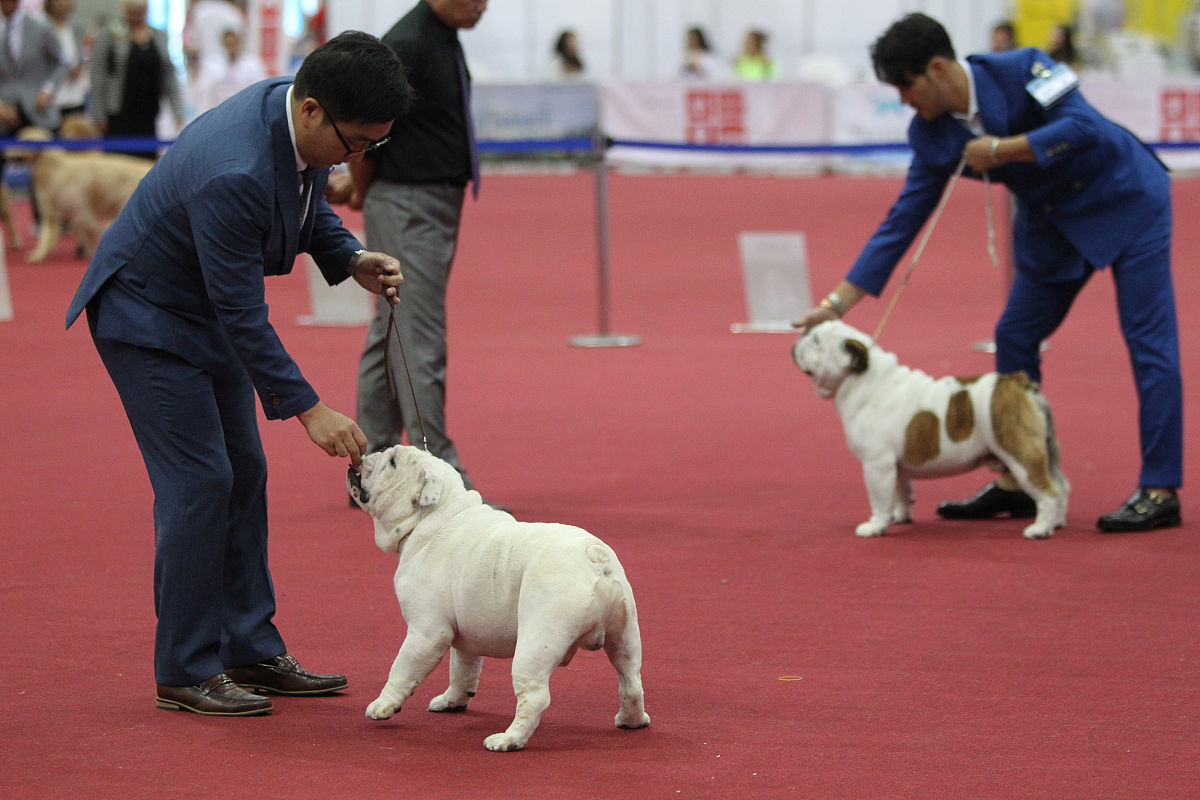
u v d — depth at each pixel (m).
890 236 7.74
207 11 32.22
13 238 20.70
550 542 4.35
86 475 8.52
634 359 12.78
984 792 4.07
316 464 8.90
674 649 5.50
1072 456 8.98
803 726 4.64
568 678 5.20
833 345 7.24
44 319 14.71
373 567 6.65
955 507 7.70
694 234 22.41
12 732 4.58
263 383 4.57
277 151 4.50
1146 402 7.32
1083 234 7.36
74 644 5.53
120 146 15.04
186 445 4.68
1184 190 26.69
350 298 14.75
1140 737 4.52
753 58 33.09
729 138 29.08
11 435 9.60
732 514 7.67
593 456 9.08
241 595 5.00
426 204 7.61
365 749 4.43
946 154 7.54
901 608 6.02
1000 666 5.27
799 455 9.10
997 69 7.36
